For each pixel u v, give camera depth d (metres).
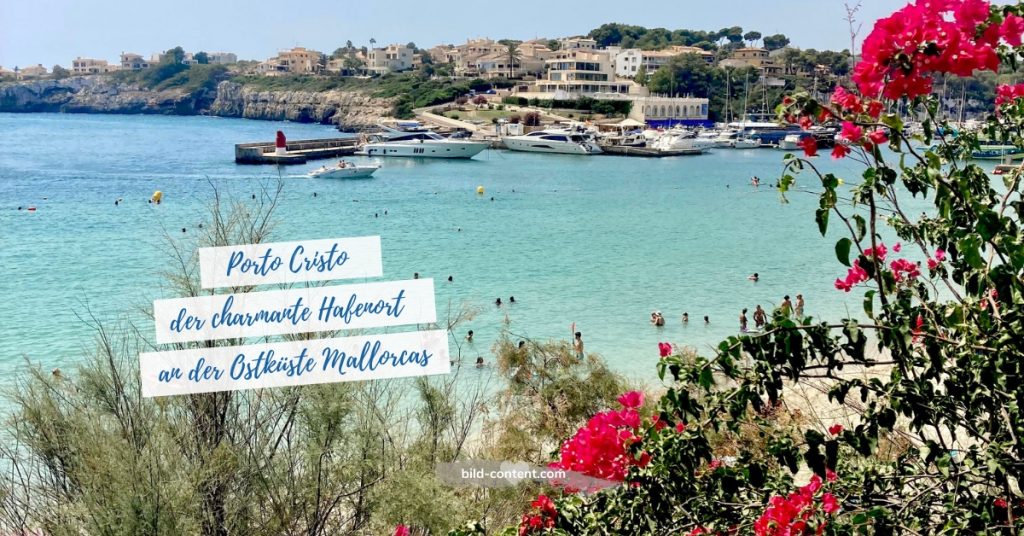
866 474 6.61
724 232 59.22
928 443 5.85
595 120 161.62
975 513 5.75
